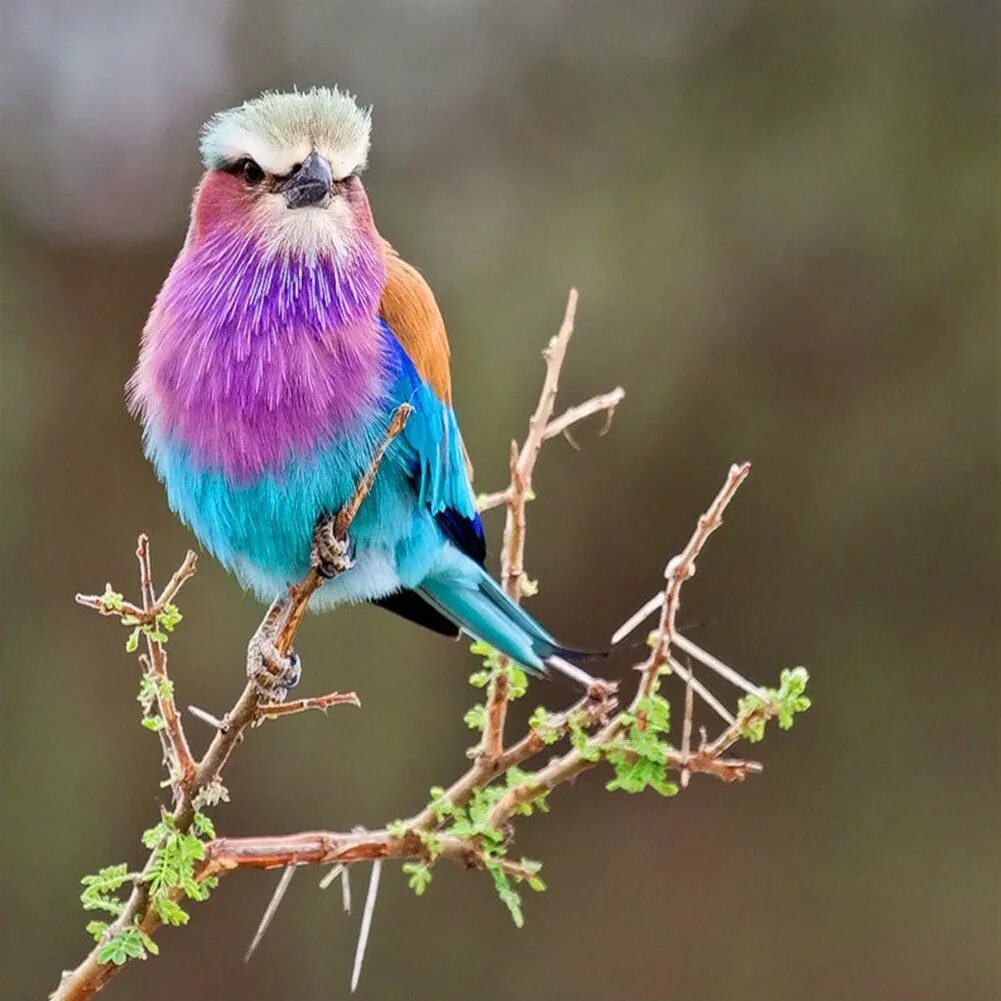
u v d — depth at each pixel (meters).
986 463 14.60
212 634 14.36
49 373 14.95
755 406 14.62
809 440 14.73
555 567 14.83
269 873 14.60
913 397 14.62
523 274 14.55
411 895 14.66
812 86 14.66
